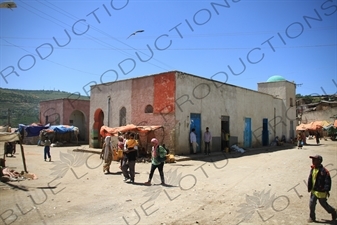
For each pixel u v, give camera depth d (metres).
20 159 17.92
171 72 17.52
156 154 10.03
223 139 21.69
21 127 32.62
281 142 29.47
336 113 48.19
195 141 18.33
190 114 18.45
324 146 29.83
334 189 9.16
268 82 33.62
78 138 34.00
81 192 8.91
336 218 6.17
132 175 10.40
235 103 23.25
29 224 6.07
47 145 17.34
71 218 6.45
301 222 6.15
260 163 15.56
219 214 6.73
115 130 17.41
